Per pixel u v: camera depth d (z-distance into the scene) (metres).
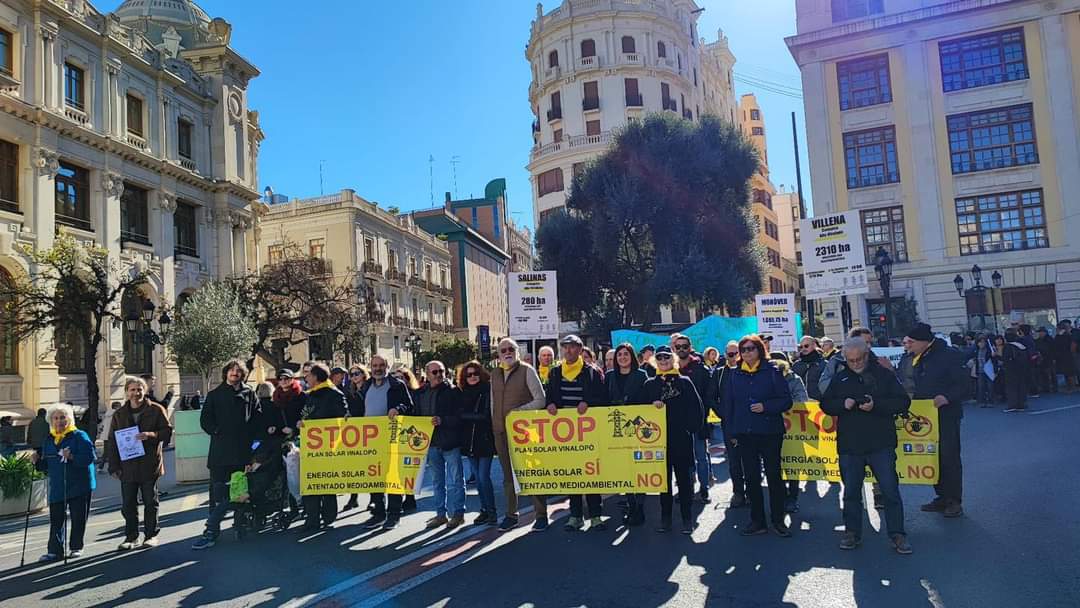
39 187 22.38
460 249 68.38
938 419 7.16
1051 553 5.66
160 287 27.42
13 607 5.67
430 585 5.64
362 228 45.03
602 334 33.53
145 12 33.62
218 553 7.13
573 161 52.69
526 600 5.18
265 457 7.93
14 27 21.91
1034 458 9.70
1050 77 29.55
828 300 32.19
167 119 28.72
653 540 6.82
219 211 31.64
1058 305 28.84
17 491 10.62
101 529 9.20
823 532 6.86
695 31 60.62
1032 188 29.56
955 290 30.25
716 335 20.16
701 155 31.06
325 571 6.23
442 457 8.00
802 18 33.47
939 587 5.06
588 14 53.19
